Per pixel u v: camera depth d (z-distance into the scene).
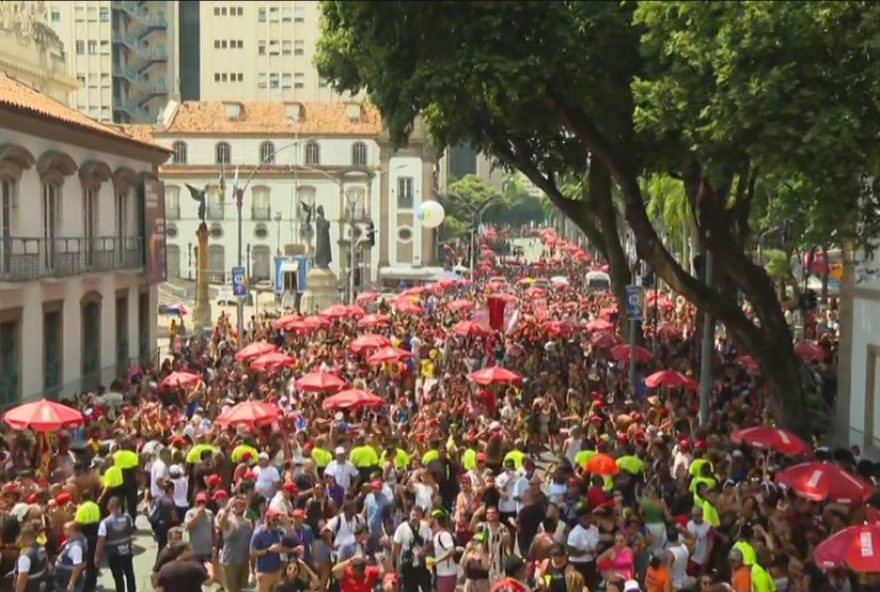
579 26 45.78
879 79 36.31
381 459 40.00
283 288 133.62
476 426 46.31
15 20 91.56
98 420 46.44
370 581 29.97
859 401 57.19
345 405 47.31
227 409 45.81
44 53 98.44
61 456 41.34
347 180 180.75
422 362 70.19
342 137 182.62
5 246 58.78
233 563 32.50
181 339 87.50
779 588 28.34
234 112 183.88
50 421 39.78
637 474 38.91
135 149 81.25
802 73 36.94
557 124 52.25
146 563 38.69
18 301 61.03
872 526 26.14
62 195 68.19
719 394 60.22
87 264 71.94
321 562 32.00
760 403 58.72
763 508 33.25
